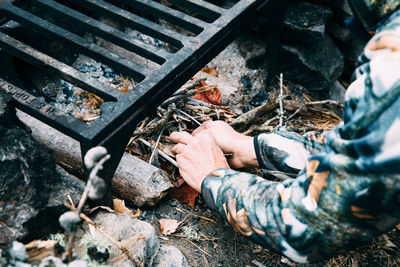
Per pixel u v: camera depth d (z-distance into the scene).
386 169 0.72
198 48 1.32
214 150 1.30
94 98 1.79
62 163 1.45
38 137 1.46
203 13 1.50
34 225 1.04
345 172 0.77
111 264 1.07
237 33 1.51
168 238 1.37
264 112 1.83
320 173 0.82
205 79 1.82
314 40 1.98
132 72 1.26
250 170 1.61
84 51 1.32
